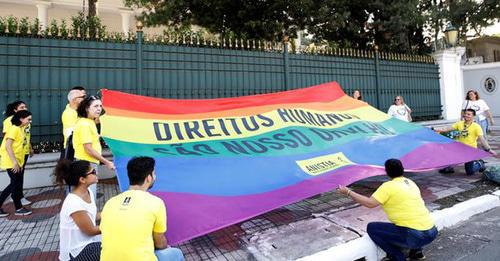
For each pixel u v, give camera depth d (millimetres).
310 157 5035
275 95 6578
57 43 6602
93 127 4195
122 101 5027
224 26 11852
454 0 16812
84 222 2705
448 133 7129
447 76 13484
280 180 4375
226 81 8320
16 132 4926
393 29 12820
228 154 4707
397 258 3516
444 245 3947
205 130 5148
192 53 7891
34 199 5707
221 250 3752
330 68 10164
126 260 2279
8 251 3805
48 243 4020
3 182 6078
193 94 7871
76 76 6754
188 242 3971
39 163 6383
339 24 11695
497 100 16219
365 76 11031
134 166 2633
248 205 3746
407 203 3334
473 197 5438
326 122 6211
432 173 7203
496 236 4156
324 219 4559
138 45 7238
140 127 4754
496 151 9578
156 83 7469
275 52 9094
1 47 6184
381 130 6371
